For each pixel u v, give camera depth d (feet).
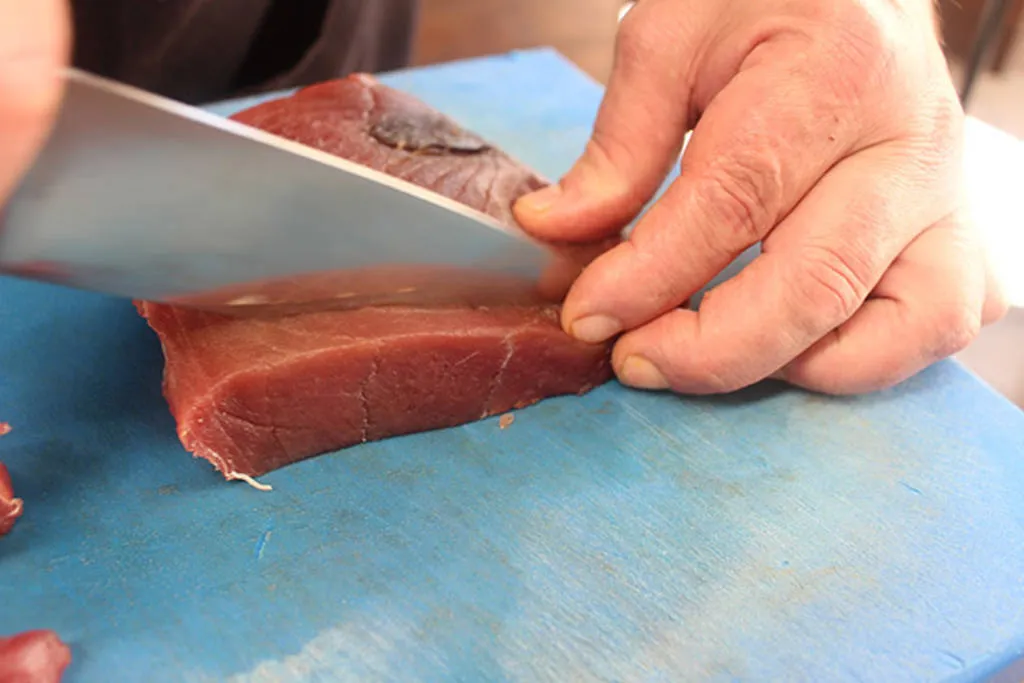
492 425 1.24
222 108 1.60
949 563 1.13
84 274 1.08
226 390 1.12
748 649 1.07
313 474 1.18
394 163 1.28
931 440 1.24
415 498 1.16
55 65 0.89
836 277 1.16
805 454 1.22
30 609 1.06
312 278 1.15
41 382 1.23
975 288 1.23
